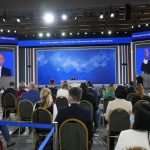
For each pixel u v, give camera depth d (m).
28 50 18.83
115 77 18.03
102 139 6.40
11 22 15.34
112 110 4.87
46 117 4.88
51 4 9.37
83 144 3.58
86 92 6.61
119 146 2.40
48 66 18.73
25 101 6.36
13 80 14.00
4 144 5.96
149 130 2.39
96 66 18.31
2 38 17.75
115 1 9.49
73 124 3.56
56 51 18.64
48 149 3.93
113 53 18.06
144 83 12.51
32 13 13.20
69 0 9.20
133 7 12.75
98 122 7.56
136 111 2.43
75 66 18.55
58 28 17.42
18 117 6.54
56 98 7.06
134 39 17.05
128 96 6.93
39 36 18.48
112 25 16.66
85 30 17.75
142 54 16.70
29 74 18.83
